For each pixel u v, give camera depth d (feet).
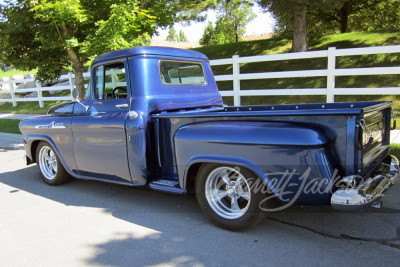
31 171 21.09
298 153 9.01
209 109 15.49
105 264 9.51
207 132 10.73
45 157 17.79
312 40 41.24
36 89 50.55
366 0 54.08
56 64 31.22
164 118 12.58
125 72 13.35
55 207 14.30
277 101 32.81
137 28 25.03
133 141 12.74
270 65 38.88
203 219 12.25
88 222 12.53
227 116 10.87
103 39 23.03
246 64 41.22
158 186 12.50
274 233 10.78
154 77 13.43
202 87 15.67
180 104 14.19
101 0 26.35
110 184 17.34
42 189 17.08
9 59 29.63
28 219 13.09
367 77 31.07
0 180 19.25
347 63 33.73
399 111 25.26
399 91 23.56
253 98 35.01
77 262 9.69
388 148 12.01
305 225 11.25
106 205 14.26
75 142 15.15
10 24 25.53
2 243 11.11
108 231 11.65
